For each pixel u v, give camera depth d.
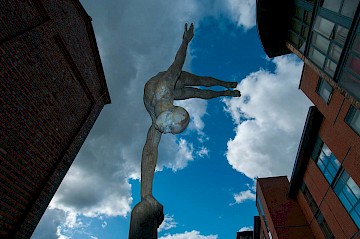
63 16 7.58
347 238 12.60
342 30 8.16
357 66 7.57
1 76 5.11
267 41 12.80
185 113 1.29
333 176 14.04
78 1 8.42
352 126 11.91
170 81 1.48
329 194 14.41
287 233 17.41
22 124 5.61
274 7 11.57
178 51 1.63
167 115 1.28
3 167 5.05
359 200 11.80
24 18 6.14
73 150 7.42
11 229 5.22
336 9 8.34
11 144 5.28
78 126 7.92
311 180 16.61
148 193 1.32
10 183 5.22
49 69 6.68
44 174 6.28
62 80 7.24
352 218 12.38
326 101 13.64
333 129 13.66
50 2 7.06
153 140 1.47
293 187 19.03
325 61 9.30
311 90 15.08
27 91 5.82
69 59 7.61
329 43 8.93
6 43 5.26
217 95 2.12
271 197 20.44
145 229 1.17
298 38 11.28
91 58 9.04
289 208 19.02
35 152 5.98
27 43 5.90
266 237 20.58
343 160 12.71
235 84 2.13
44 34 6.54
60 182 6.84
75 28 8.19
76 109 7.88
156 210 1.25
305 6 10.31
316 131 15.72
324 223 15.45
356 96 7.73
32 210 5.73
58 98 6.99
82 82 8.28
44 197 6.15
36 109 6.09
